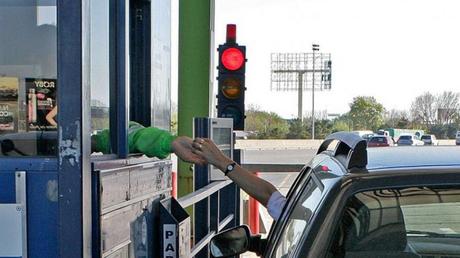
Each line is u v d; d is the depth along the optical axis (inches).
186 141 123.5
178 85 268.2
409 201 82.2
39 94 95.0
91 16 106.5
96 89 109.3
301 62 2903.5
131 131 122.5
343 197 82.5
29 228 90.9
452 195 82.2
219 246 121.9
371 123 2851.9
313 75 2861.7
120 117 111.7
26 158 91.4
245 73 259.3
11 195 91.1
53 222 91.0
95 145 108.1
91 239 94.1
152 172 125.3
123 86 111.9
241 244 123.9
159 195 130.5
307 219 88.3
